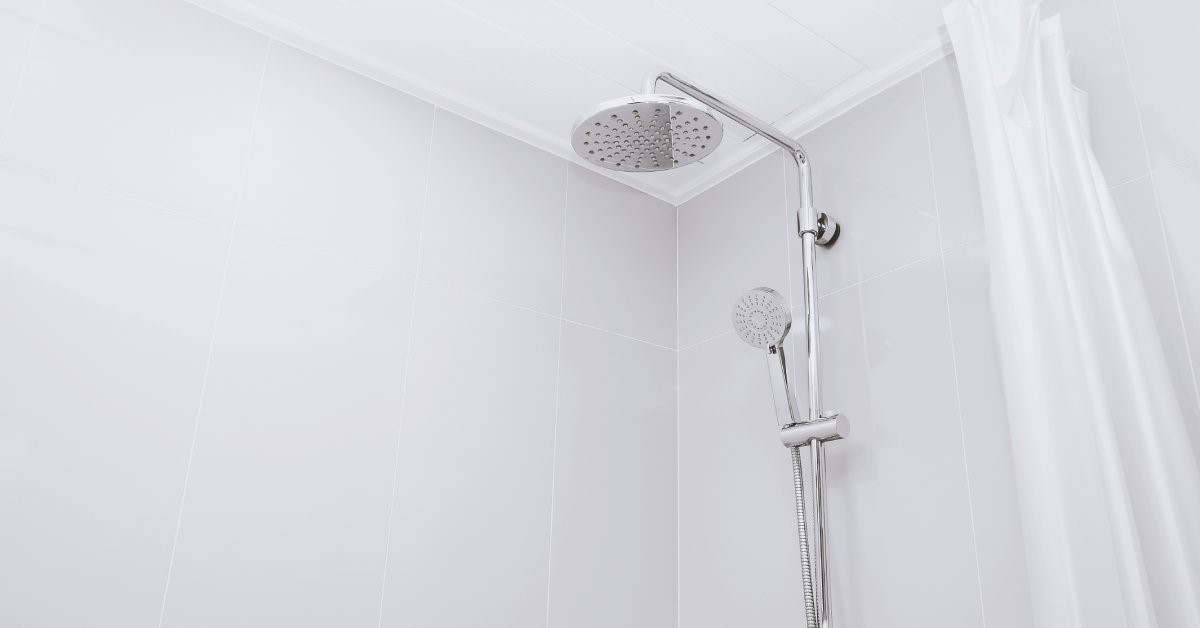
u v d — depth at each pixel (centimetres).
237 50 142
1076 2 130
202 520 120
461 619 139
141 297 123
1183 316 108
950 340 135
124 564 113
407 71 158
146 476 117
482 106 168
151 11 135
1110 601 92
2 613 104
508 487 151
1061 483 98
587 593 155
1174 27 118
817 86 161
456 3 142
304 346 135
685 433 178
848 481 143
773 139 149
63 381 114
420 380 146
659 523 170
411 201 155
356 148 151
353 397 138
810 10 142
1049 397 101
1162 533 96
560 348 166
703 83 161
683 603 166
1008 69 117
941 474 131
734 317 146
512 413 155
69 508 111
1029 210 110
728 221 183
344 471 134
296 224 140
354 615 129
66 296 117
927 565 129
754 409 165
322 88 150
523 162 174
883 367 143
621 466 168
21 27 123
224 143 136
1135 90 120
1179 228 111
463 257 158
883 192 152
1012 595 118
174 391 122
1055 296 104
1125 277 108
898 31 146
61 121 123
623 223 186
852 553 139
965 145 141
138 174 127
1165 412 102
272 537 125
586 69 158
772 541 153
